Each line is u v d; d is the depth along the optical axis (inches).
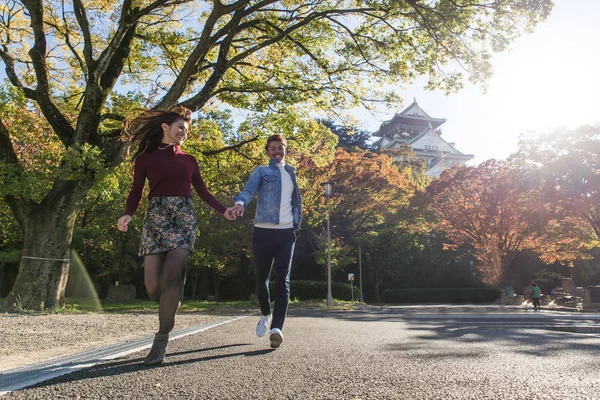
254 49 471.5
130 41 467.8
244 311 575.8
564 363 97.4
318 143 543.2
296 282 1021.2
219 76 451.8
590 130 829.2
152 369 87.7
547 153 861.2
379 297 1492.4
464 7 425.4
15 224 719.1
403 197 1088.8
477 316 449.1
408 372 85.3
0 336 169.3
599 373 85.4
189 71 427.5
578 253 1075.3
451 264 1515.7
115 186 381.4
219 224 866.8
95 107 404.8
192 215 106.9
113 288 896.9
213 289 1421.0
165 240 102.3
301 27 510.6
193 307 621.0
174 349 119.0
